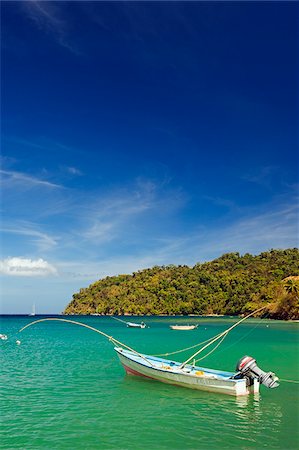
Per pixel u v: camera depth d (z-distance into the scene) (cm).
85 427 1430
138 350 3912
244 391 1784
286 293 11731
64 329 8456
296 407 1655
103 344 4584
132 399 1791
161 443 1282
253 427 1423
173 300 19575
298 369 2650
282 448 1238
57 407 1677
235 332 6875
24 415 1570
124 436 1345
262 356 3347
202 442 1289
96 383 2138
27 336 6156
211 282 19962
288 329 7544
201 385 1864
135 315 19788
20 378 2300
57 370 2577
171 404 1705
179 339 5397
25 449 1238
